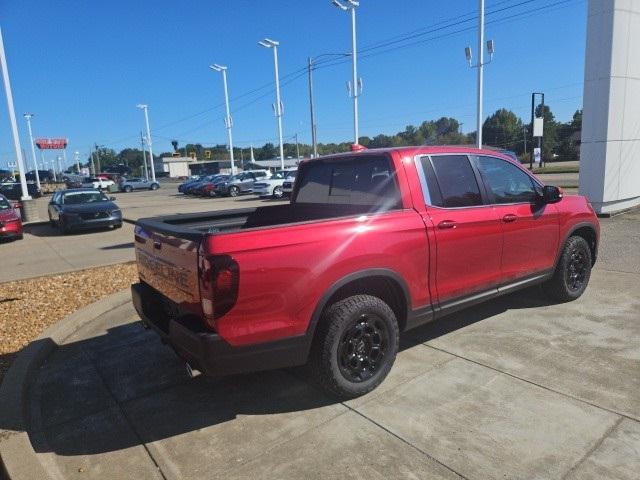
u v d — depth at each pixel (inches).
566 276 211.6
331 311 134.6
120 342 199.8
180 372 169.5
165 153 6077.8
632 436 118.1
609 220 456.8
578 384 143.8
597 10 454.3
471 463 111.7
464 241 163.2
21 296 275.6
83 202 645.9
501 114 4402.1
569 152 3385.8
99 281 305.1
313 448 121.0
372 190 162.1
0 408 141.9
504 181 184.7
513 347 172.2
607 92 454.6
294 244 125.3
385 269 141.8
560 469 108.1
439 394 142.6
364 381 141.6
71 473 116.9
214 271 115.7
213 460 119.0
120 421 139.5
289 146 5575.8
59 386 162.7
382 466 112.5
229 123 1952.5
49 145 3678.6
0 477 116.0
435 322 201.0
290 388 152.9
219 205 1061.1
